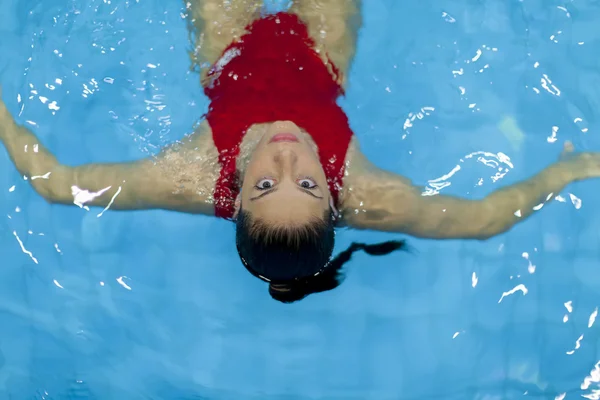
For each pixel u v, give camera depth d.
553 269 2.58
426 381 2.48
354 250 2.54
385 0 2.87
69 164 2.59
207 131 2.51
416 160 2.61
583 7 2.91
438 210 2.53
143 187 2.52
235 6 2.64
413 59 2.76
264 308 2.57
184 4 2.73
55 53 2.75
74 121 2.66
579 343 2.51
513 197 2.57
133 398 2.46
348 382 2.48
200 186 2.49
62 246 2.61
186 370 2.50
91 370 2.50
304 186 2.20
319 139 2.46
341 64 2.60
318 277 2.39
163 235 2.62
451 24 2.84
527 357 2.50
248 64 2.54
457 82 2.75
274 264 2.24
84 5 2.79
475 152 2.65
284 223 2.17
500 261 2.59
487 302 2.56
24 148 2.61
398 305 2.56
